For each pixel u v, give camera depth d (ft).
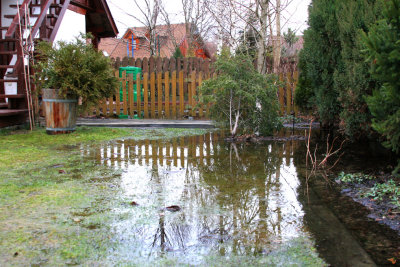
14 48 31.86
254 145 20.21
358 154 16.99
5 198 10.61
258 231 8.44
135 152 18.10
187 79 34.27
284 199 10.75
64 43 23.45
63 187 11.82
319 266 6.82
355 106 14.58
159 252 7.38
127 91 36.60
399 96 9.21
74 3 38.75
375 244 7.74
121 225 8.73
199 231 8.43
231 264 6.91
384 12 9.41
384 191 10.93
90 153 17.74
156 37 66.95
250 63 21.89
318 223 8.91
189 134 24.86
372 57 10.00
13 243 7.68
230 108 22.41
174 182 12.56
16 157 16.49
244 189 11.75
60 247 7.54
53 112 22.77
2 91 31.24
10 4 33.60
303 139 22.07
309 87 26.30
